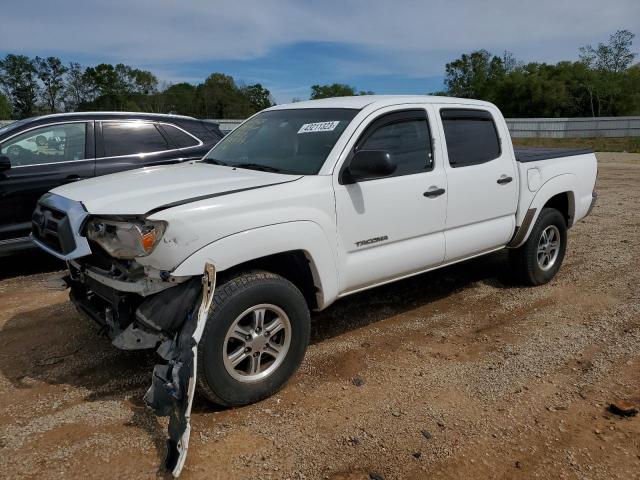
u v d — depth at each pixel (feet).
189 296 10.12
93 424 10.35
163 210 9.92
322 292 12.09
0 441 9.78
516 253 18.29
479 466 9.53
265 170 12.88
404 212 13.57
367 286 13.46
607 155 81.61
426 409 11.19
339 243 12.31
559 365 13.19
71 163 20.48
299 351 11.60
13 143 19.69
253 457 9.55
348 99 14.65
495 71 209.87
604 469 9.52
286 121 14.56
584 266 21.18
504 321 15.87
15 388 11.68
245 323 11.03
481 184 15.62
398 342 14.35
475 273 20.27
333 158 12.37
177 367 9.43
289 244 11.16
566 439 10.32
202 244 10.06
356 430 10.43
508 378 12.52
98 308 11.87
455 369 12.91
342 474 9.23
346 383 12.17
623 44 174.70
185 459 9.16
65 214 11.10
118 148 21.62
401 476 9.23
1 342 13.98
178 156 22.79
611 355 13.69
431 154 14.48
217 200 10.44
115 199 10.73
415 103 14.42
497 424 10.74
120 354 13.25
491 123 16.52
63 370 12.47
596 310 16.71
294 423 10.58
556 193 18.24
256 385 10.97
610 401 11.62
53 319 15.51
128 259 10.36
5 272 20.58
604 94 172.14
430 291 18.34
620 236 26.30
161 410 9.65
